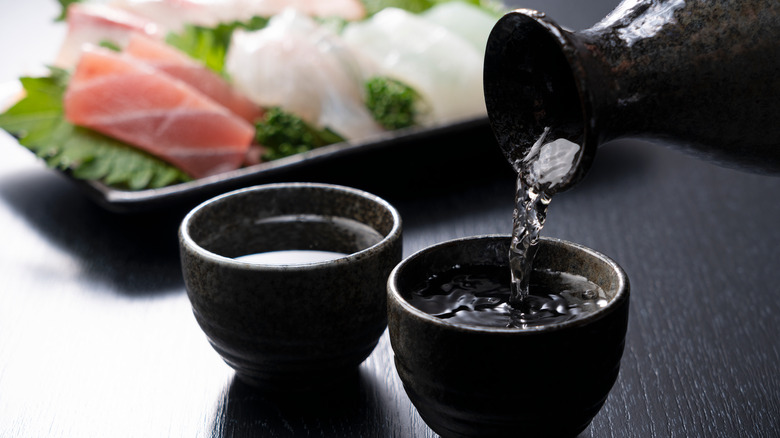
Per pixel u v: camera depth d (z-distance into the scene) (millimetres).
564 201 616
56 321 530
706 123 443
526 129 448
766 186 622
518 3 891
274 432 470
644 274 554
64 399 488
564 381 422
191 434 471
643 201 613
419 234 588
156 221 603
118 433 473
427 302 448
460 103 690
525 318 442
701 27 434
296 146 653
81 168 608
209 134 627
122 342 518
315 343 464
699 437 464
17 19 906
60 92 653
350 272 460
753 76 437
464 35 747
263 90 679
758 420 470
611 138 431
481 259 461
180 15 760
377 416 476
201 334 522
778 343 507
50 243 584
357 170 624
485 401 424
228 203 496
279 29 703
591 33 430
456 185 632
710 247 571
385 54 712
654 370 495
